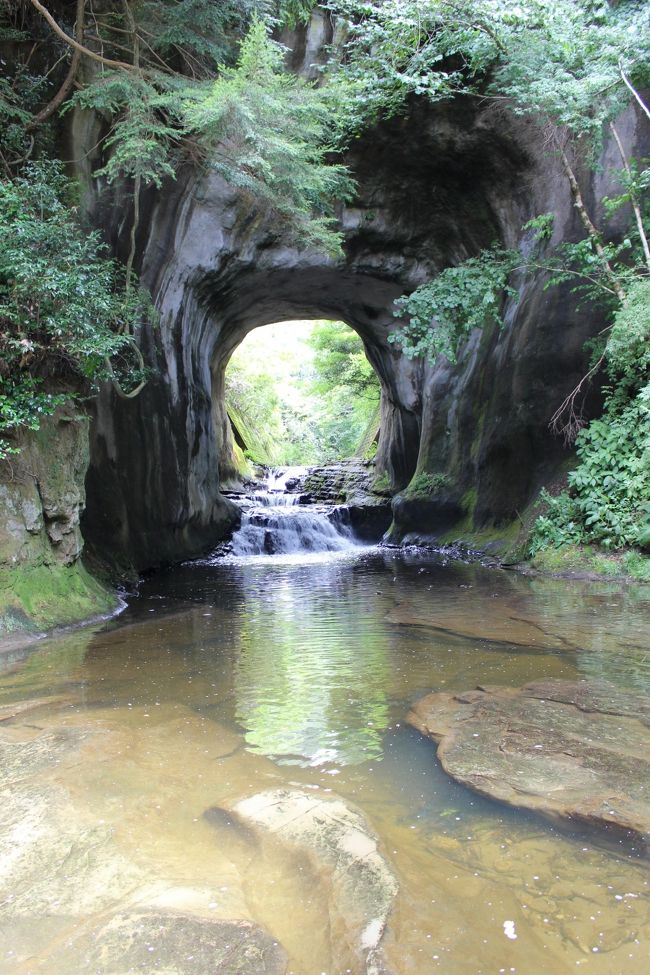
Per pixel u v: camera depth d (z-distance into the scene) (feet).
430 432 53.21
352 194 41.52
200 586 33.63
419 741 11.74
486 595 27.20
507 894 7.19
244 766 10.71
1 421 21.22
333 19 37.29
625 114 34.99
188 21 29.55
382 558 46.60
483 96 34.45
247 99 25.43
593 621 21.22
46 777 10.25
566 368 36.63
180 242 39.88
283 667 16.88
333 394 101.19
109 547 33.22
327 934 6.59
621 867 7.70
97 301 23.11
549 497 35.09
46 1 29.66
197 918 6.81
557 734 11.69
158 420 40.86
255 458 92.53
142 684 15.51
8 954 6.35
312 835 8.43
